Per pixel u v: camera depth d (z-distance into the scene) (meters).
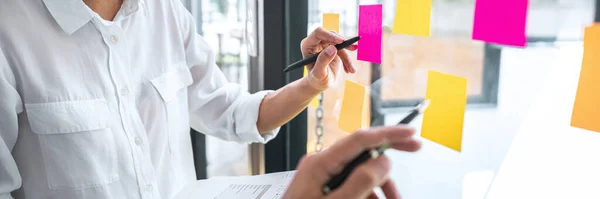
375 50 0.82
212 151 1.44
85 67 0.78
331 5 0.98
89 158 0.77
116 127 0.81
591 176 0.51
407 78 0.79
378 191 0.58
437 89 0.67
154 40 0.91
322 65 0.78
